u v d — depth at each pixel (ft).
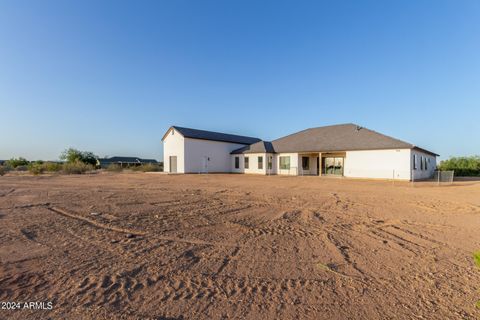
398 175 69.41
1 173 90.43
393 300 10.12
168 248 15.71
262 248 15.85
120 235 18.25
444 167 108.47
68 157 142.00
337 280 11.77
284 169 96.78
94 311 9.18
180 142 103.19
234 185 55.47
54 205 29.63
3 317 8.76
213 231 19.48
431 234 19.07
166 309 9.37
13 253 14.62
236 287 11.07
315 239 17.70
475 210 28.04
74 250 15.21
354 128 90.27
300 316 9.04
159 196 37.70
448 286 11.26
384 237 18.26
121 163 204.33
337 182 64.03
